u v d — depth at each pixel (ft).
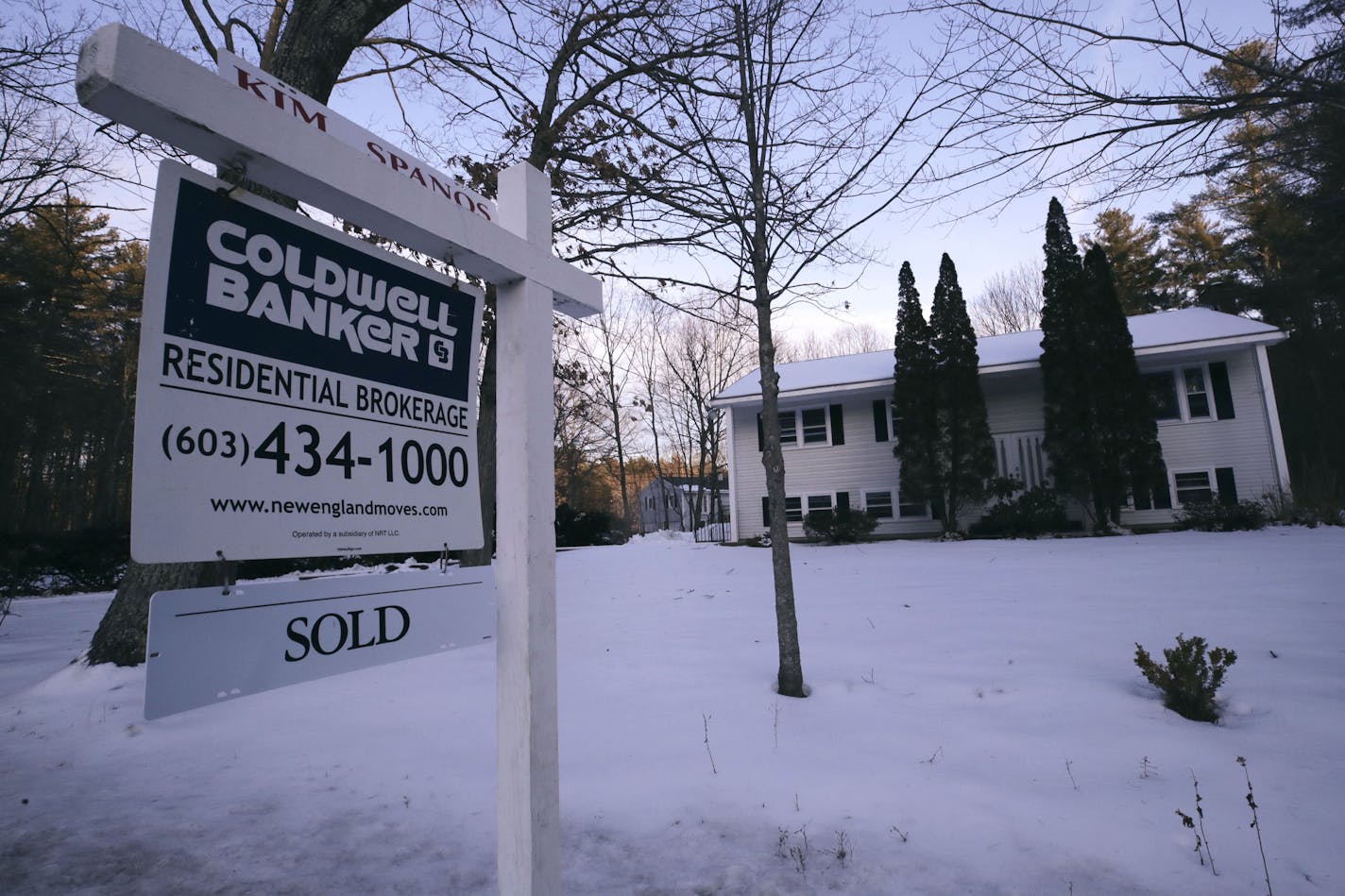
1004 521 64.80
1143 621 24.62
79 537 55.21
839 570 45.01
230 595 5.16
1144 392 60.90
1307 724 14.60
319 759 14.52
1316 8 10.56
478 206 7.83
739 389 78.59
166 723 16.80
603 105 26.12
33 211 31.65
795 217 20.04
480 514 7.52
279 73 21.57
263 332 5.57
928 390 67.41
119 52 4.32
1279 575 32.12
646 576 47.42
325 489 5.94
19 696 19.43
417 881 9.77
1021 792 12.25
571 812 11.94
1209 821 10.93
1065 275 64.75
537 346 7.55
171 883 9.73
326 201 5.82
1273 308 86.79
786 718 16.40
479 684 20.01
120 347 84.38
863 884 9.59
